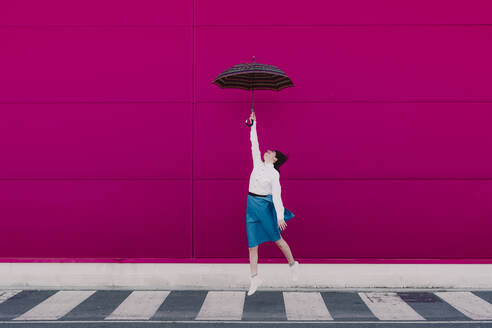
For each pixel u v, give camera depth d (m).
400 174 7.33
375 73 7.35
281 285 7.25
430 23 7.33
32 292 7.02
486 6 7.30
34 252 7.41
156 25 7.42
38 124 7.43
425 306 6.27
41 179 7.43
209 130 7.41
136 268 7.31
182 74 7.41
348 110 7.36
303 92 7.38
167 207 7.41
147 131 7.41
